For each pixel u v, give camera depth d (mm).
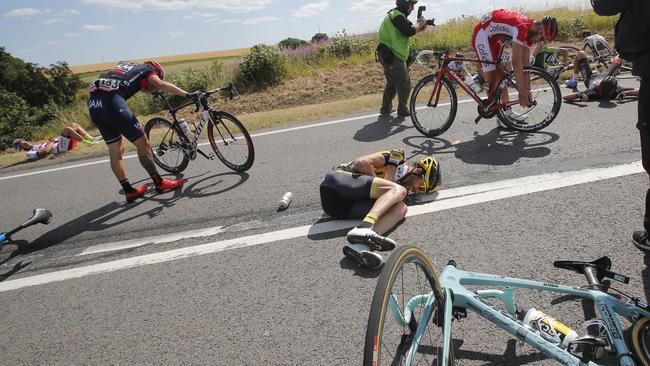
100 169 7039
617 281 2660
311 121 8172
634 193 3898
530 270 3102
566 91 7734
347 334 2775
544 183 4344
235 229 4406
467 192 4414
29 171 7480
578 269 2684
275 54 12664
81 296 3635
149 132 6523
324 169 5664
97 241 4598
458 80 6098
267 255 3828
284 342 2791
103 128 5312
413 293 2984
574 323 2574
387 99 7711
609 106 6469
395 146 6125
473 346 2531
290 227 4270
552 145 5297
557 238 3426
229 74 13188
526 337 1978
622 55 2906
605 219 3576
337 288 3232
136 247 4344
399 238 3785
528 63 5730
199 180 5953
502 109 5852
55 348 3059
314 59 13727
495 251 3379
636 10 2754
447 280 2252
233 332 2951
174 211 5059
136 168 6801
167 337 3000
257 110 10938
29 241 4789
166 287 3582
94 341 3068
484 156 5293
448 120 6172
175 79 12859
